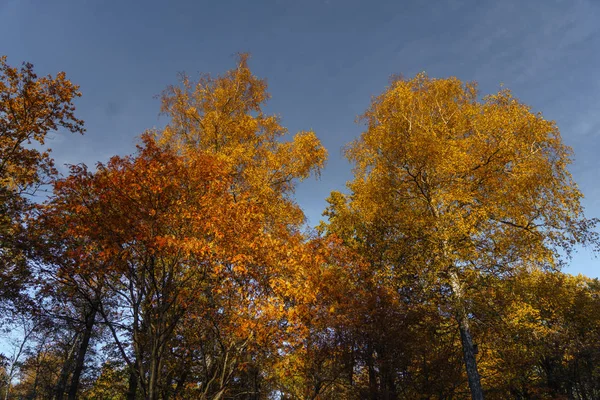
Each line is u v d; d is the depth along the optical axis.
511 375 15.13
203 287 7.94
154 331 8.07
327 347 9.67
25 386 22.16
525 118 11.66
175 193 8.09
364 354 10.30
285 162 13.95
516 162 11.70
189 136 15.06
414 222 12.47
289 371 9.06
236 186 12.17
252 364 8.66
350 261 11.96
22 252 8.94
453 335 13.56
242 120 14.33
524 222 11.36
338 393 10.72
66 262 8.03
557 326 18.59
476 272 11.36
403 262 13.28
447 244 11.42
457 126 14.05
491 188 11.88
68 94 12.85
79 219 7.66
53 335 15.97
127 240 7.55
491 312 12.27
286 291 7.95
